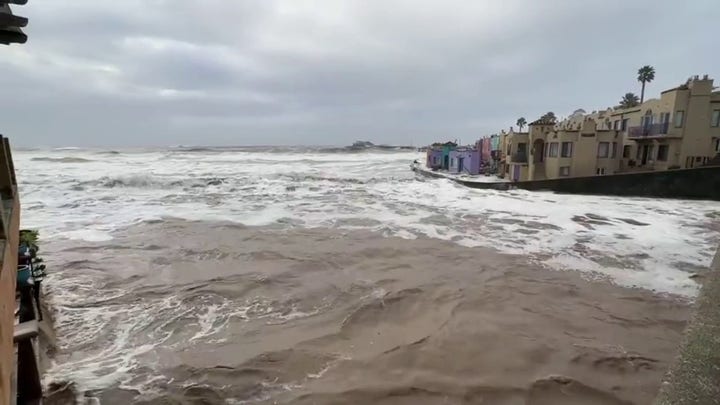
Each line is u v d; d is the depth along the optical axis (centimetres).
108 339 703
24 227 1494
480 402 556
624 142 3347
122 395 551
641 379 623
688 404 154
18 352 496
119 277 998
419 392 573
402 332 752
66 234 1405
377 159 7512
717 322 187
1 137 512
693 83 2797
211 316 805
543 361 663
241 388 576
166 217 1742
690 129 2819
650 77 4856
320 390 573
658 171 2686
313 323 782
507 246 1391
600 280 1067
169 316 798
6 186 519
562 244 1430
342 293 933
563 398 571
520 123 5866
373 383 591
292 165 5328
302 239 1419
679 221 1895
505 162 3725
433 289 968
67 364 621
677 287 1026
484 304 888
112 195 2342
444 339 726
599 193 2805
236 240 1380
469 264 1175
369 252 1272
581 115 4234
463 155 4125
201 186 2870
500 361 659
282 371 618
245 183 3025
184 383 583
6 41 369
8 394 342
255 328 759
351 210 2033
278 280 1006
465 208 2155
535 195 2752
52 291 895
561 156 3098
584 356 682
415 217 1878
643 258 1268
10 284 405
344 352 677
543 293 963
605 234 1597
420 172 4353
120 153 7706
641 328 796
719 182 2567
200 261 1145
